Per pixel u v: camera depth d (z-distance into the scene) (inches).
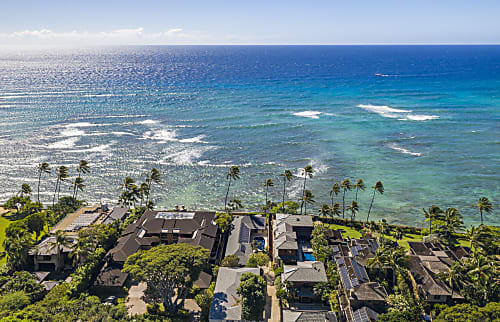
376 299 2709.2
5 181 5595.5
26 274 2992.1
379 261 3061.0
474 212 4911.4
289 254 3474.4
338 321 2704.2
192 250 2910.9
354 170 6136.8
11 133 7657.5
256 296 2635.3
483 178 5836.6
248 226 4072.3
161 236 3769.7
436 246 3636.8
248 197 5275.6
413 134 7869.1
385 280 3120.1
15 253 3174.2
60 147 6934.1
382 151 6948.8
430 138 7613.2
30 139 7327.8
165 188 5502.0
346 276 2994.6
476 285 2842.0
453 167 6240.2
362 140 7524.6
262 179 5821.9
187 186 5575.8
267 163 6402.6
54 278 3213.6
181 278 2691.9
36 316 2389.3
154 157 6569.9
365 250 3435.0
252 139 7573.8
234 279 2947.8
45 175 5807.1
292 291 2965.1
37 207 4453.7
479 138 7583.7
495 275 2918.3
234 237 3811.5
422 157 6658.5
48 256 3282.5
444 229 3981.3
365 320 2591.0
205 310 2765.7
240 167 6240.2
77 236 3563.0
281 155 6761.8
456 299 2834.6
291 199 5231.3
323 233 3779.5
